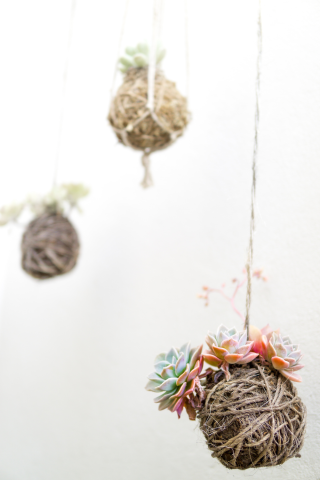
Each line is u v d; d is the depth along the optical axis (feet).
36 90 5.84
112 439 3.94
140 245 4.14
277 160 3.24
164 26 4.22
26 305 5.58
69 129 5.30
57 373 4.81
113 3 4.91
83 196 3.65
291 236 3.12
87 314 4.60
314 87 3.11
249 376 2.46
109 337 4.25
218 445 2.43
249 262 2.67
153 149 3.09
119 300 4.25
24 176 5.81
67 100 5.37
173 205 3.86
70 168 5.18
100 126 4.91
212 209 3.58
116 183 4.58
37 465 4.76
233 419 2.38
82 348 4.55
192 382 2.45
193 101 3.82
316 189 3.04
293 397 2.47
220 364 2.51
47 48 5.70
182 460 3.45
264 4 3.44
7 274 6.08
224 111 3.60
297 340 3.02
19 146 5.98
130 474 3.73
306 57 3.17
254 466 2.41
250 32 3.53
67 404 4.57
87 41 5.18
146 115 2.90
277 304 3.13
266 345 2.48
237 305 3.32
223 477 3.23
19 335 5.58
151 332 3.81
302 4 3.23
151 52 2.92
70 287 4.92
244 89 3.50
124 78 3.07
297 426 2.45
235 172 3.47
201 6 3.91
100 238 4.65
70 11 5.45
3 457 5.31
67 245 3.47
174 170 3.92
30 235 3.43
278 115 3.27
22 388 5.30
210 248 3.54
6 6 5.74
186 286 3.65
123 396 3.94
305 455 2.90
